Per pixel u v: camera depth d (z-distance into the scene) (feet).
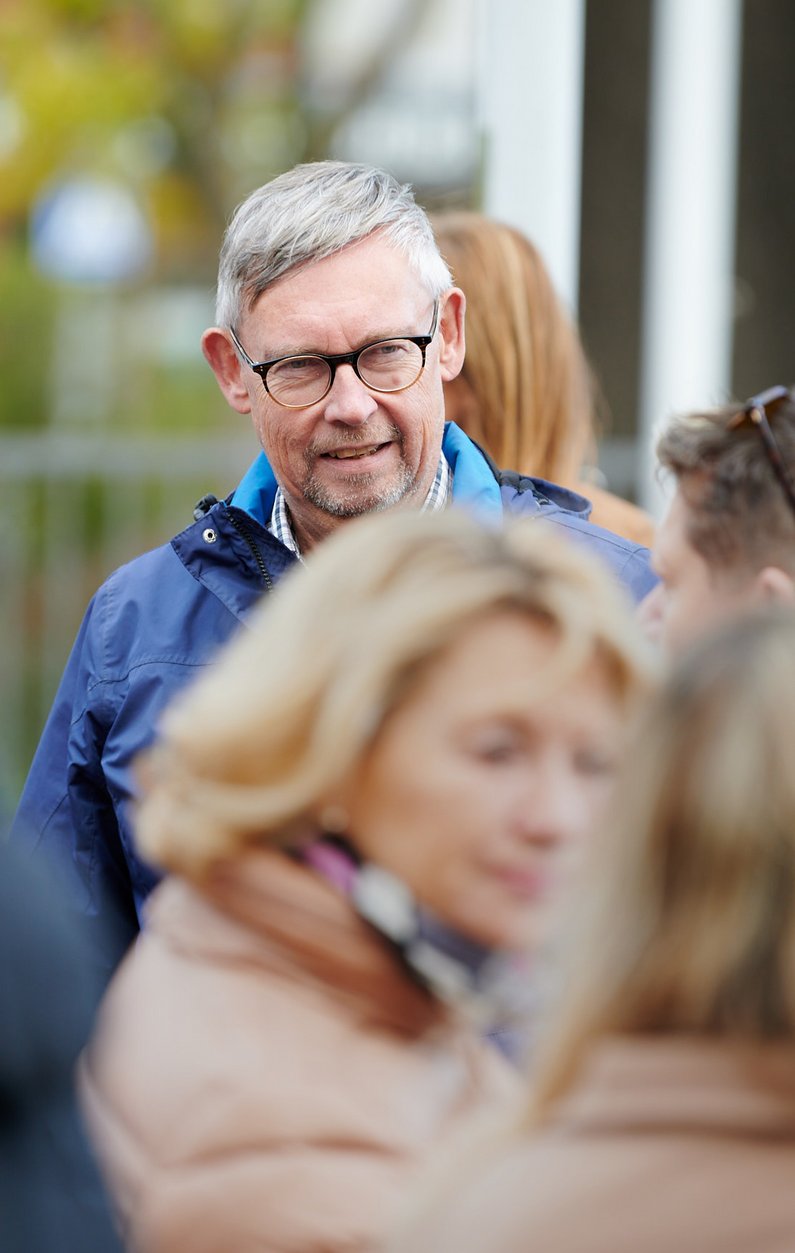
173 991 12.19
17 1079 12.25
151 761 12.89
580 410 27.25
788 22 49.62
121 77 99.45
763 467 16.20
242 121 103.09
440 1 94.22
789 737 9.90
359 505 21.80
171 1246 11.40
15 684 49.42
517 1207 9.93
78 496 49.85
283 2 100.89
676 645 16.39
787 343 50.34
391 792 12.07
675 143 48.42
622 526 27.30
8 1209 11.99
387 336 21.47
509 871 12.01
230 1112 11.55
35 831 23.11
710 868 9.89
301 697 12.00
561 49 45.75
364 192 21.81
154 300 95.86
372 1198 11.27
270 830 12.10
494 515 22.08
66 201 98.37
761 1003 9.81
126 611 22.54
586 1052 10.18
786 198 50.01
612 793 10.46
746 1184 9.61
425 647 11.90
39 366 79.30
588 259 48.11
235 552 21.98
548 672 11.85
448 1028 12.37
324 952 12.04
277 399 21.70
